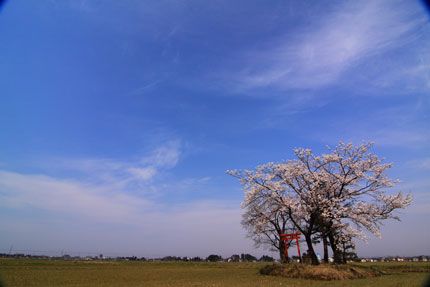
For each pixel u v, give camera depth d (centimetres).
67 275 2230
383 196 2541
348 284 1612
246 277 2186
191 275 2414
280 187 2712
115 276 2245
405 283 1598
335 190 2670
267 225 3294
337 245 2500
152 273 2603
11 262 3506
